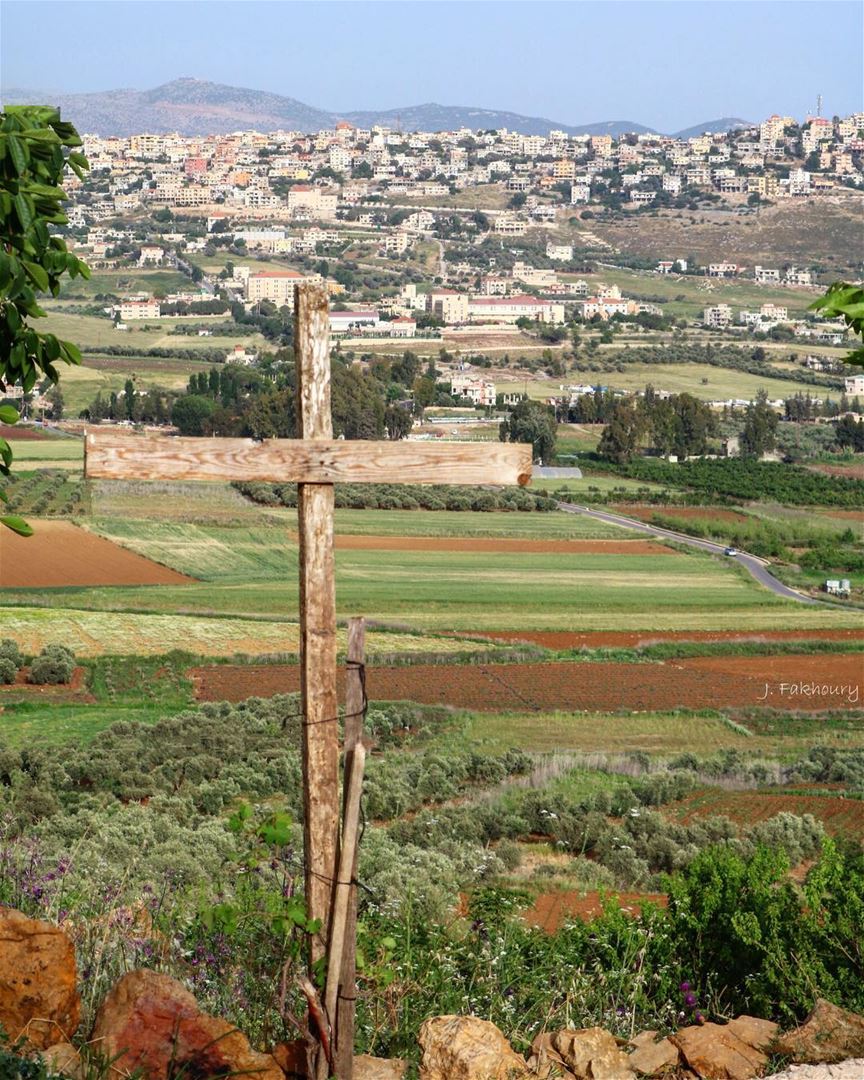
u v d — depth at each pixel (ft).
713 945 104.12
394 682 652.48
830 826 394.93
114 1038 65.51
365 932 93.97
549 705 618.44
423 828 321.11
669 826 351.25
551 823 343.26
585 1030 76.02
